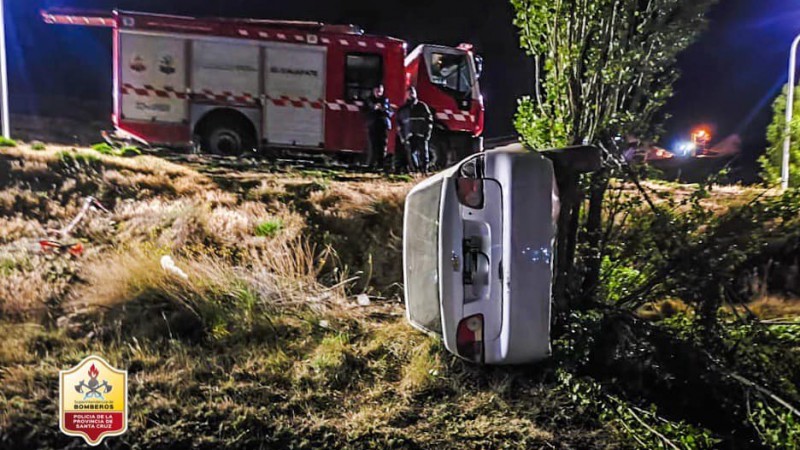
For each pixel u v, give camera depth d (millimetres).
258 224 6867
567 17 4441
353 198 7684
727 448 3639
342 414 3805
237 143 10406
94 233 6441
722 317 4473
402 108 9938
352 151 10734
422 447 3479
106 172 7777
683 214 4285
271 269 5891
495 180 3738
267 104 10305
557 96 4621
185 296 5035
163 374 4062
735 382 3969
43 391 3773
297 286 5543
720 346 4180
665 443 3416
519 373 4148
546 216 3652
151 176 7941
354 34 10586
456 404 3906
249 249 6352
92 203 7039
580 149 3904
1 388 3764
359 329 5027
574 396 3781
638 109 4527
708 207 4504
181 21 9922
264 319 4832
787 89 7125
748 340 4184
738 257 4176
